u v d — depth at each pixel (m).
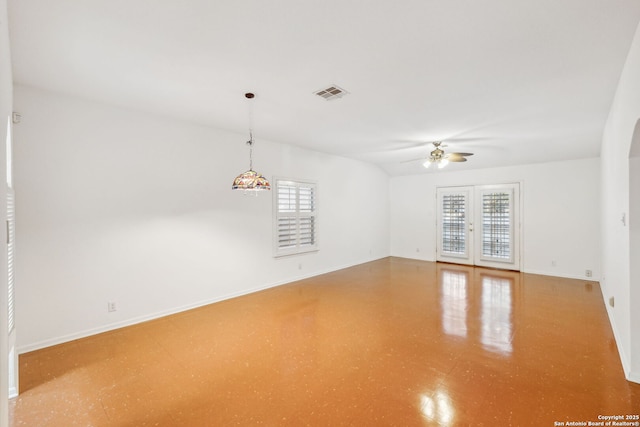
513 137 4.57
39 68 2.49
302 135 4.64
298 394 2.20
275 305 4.17
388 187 8.04
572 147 5.04
